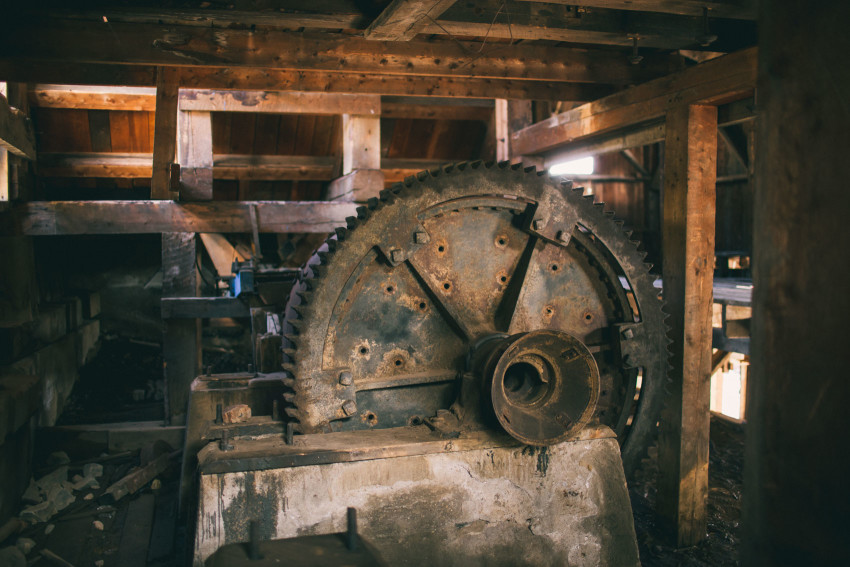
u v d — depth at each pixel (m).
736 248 11.50
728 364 7.18
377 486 3.28
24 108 6.36
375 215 3.61
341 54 4.34
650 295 4.27
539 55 4.79
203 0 3.41
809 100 0.90
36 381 5.04
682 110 4.41
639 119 4.87
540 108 7.01
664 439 4.59
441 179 3.75
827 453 0.88
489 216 4.01
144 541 4.42
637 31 4.04
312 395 3.54
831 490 0.88
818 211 0.89
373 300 3.75
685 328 4.41
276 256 8.07
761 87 1.00
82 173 7.41
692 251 4.40
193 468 4.33
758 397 1.02
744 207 11.27
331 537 3.12
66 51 3.90
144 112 7.15
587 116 5.52
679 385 4.44
